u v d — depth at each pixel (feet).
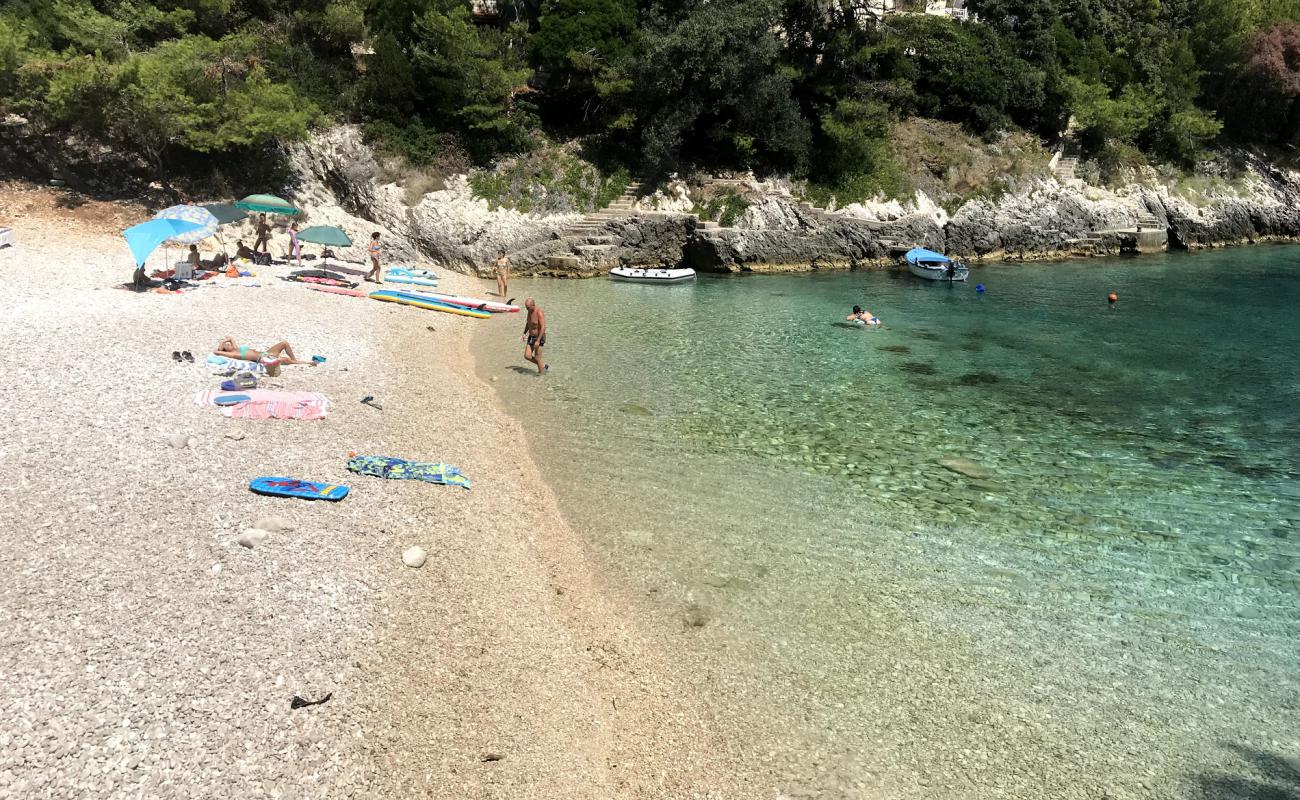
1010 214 155.94
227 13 130.93
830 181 150.82
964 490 49.26
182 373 56.44
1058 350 84.79
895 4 174.70
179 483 40.01
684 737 28.48
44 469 39.68
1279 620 36.06
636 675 31.63
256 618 30.17
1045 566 40.40
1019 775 27.17
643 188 143.33
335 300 90.17
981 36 175.42
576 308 101.65
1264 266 147.23
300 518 38.29
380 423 53.42
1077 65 177.58
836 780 26.78
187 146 111.24
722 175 148.15
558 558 39.91
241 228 112.27
